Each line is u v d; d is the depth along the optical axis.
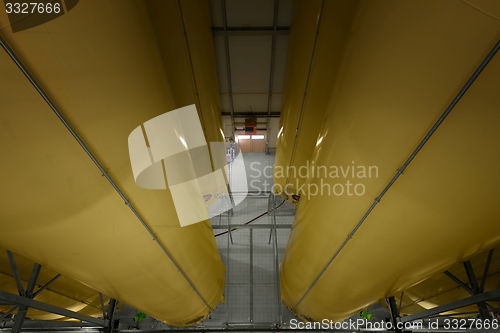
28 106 1.65
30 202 2.14
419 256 2.90
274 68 7.29
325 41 4.26
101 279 3.55
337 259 3.77
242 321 10.01
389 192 2.42
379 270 3.45
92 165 2.16
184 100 5.17
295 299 6.89
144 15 2.65
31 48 1.52
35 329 5.58
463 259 3.14
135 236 3.04
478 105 1.60
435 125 1.81
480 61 1.47
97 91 1.93
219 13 6.04
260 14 6.07
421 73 1.74
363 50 2.25
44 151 1.88
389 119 2.08
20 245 2.70
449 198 2.12
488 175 1.87
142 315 9.62
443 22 1.53
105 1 1.87
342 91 2.71
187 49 4.88
